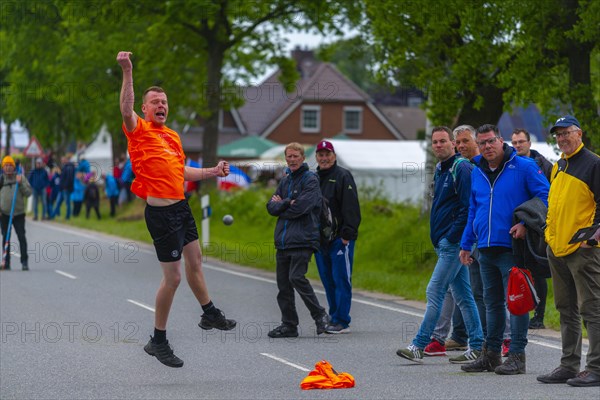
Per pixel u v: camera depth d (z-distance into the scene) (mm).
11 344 27078
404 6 42531
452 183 23469
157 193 20047
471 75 42844
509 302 21750
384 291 38875
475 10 40531
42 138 119875
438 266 23625
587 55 41281
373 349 26078
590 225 20672
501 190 22000
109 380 22281
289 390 20828
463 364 23672
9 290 38719
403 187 92375
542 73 41000
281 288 28141
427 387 20891
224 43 77500
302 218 28062
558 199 20922
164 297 20500
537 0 40031
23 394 20891
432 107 44219
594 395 19750
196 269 20672
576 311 21266
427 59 44625
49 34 93562
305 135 162250
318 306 28219
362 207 62312
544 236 21266
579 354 21281
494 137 21906
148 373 23078
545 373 22500
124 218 82000
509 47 41969
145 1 71375
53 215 88000
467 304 24016
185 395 20484
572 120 20875
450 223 23516
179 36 77375
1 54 100250
